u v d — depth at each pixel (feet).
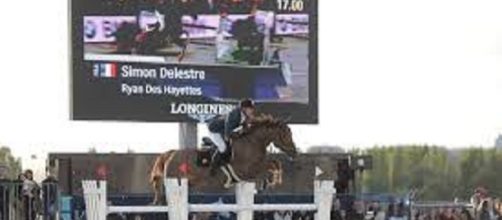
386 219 82.02
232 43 80.74
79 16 78.48
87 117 78.13
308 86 82.17
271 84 81.41
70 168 78.13
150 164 79.61
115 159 79.10
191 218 73.41
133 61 79.15
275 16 81.66
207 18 80.33
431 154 312.29
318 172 80.94
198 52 80.12
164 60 79.56
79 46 78.28
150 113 79.15
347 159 82.48
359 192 88.53
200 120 79.87
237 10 81.05
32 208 69.41
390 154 289.33
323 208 52.47
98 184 51.47
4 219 67.21
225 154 57.41
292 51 81.97
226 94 80.48
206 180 63.26
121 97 78.79
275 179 59.16
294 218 77.77
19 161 114.83
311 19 82.38
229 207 51.80
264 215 77.87
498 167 314.76
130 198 78.95
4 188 67.67
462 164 316.60
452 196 311.27
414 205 85.05
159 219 72.69
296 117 81.97
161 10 79.66
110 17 79.00
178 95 79.66
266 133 56.75
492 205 86.69
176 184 51.24
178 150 67.00
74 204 75.66
